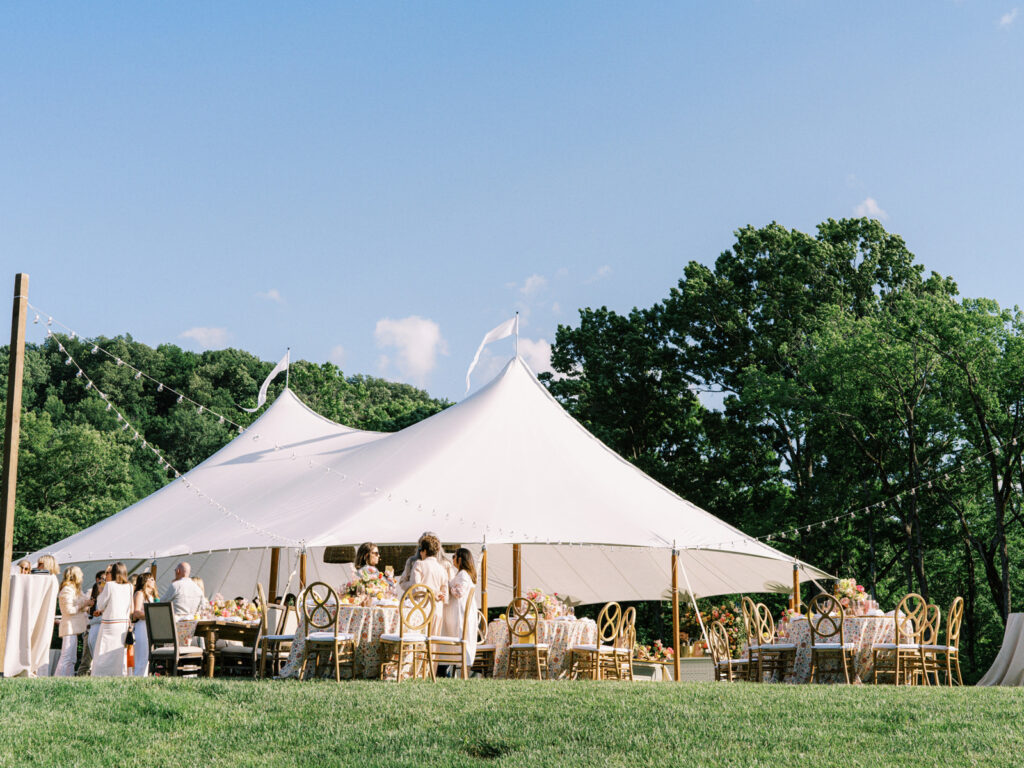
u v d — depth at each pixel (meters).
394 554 16.11
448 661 10.70
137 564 20.05
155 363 60.59
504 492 14.21
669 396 36.59
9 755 6.36
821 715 7.31
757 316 34.47
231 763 6.23
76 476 43.22
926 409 28.05
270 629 12.44
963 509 29.23
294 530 13.36
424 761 6.22
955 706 7.64
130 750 6.51
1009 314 26.45
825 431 31.12
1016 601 31.09
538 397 16.83
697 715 7.29
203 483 17.72
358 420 43.59
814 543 30.92
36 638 10.77
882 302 33.06
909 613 11.71
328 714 7.33
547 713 7.34
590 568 20.28
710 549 13.95
